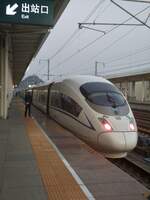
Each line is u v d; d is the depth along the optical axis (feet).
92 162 28.78
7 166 26.99
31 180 23.02
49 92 73.00
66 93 52.24
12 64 143.64
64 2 47.70
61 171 25.55
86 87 46.96
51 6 42.73
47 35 67.00
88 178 23.70
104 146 39.17
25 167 26.71
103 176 24.25
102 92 45.16
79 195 19.98
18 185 21.80
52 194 20.02
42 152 32.89
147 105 141.49
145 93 192.85
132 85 192.24
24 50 99.14
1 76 64.75
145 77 139.74
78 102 45.83
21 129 51.24
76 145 37.35
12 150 33.86
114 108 42.01
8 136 43.62
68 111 50.11
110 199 19.30
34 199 19.13
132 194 20.24
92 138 40.96
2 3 41.57
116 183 22.52
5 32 62.59
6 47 63.77
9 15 41.75
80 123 44.21
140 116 100.99
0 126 55.11
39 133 46.70
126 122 40.19
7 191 20.51
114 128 39.22
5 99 66.08
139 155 48.57
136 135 39.86
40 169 26.11
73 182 22.63
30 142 38.86
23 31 61.82
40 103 95.66
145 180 36.17
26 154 31.89
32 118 71.51
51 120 67.05
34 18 42.37
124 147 38.19
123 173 25.14
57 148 35.09
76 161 29.14
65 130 50.93
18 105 134.21
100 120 40.45
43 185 21.89
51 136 44.34
